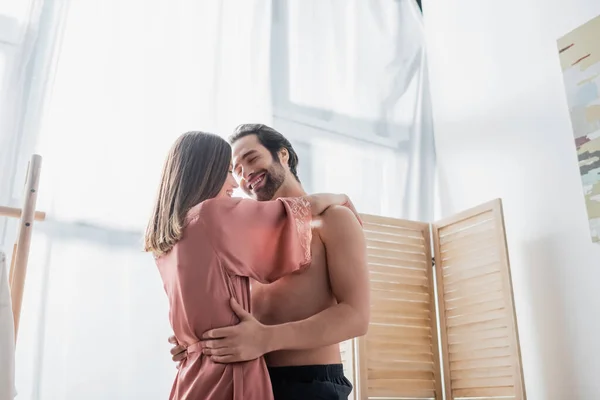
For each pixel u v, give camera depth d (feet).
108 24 6.64
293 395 3.60
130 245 6.08
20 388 5.22
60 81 6.19
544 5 7.34
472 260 6.99
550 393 6.34
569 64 6.74
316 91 7.94
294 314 3.89
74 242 5.81
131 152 6.38
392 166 8.24
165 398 5.82
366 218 7.17
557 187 6.72
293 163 4.81
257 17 7.64
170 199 3.87
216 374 3.37
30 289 5.50
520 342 6.78
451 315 7.16
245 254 3.61
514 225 7.16
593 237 6.11
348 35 8.52
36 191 5.08
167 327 6.02
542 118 7.08
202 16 7.27
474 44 8.36
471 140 8.09
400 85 8.75
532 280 6.78
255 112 7.25
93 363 5.58
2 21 6.05
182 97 6.84
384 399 6.65
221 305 3.50
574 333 6.21
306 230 3.85
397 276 7.16
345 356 6.70
